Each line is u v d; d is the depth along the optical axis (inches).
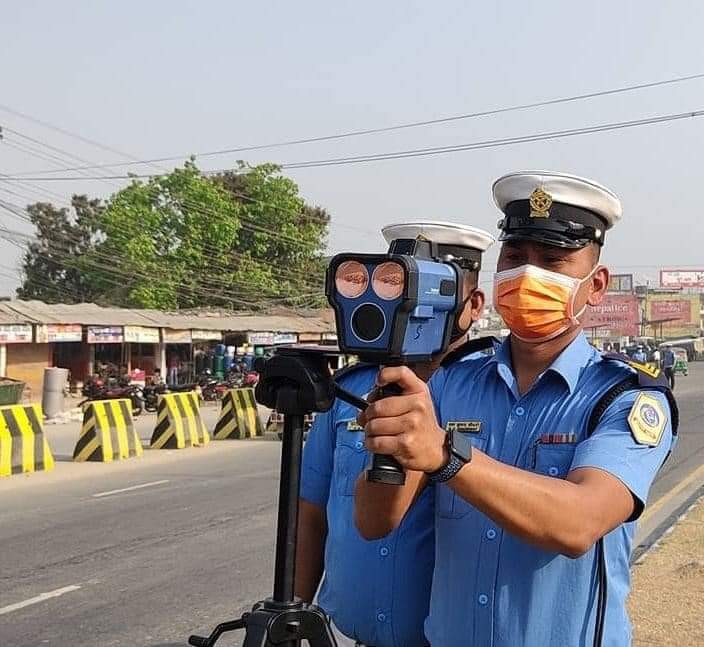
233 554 283.4
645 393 77.1
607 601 78.1
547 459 78.7
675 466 468.4
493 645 78.2
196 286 1616.6
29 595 238.8
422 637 99.3
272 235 1758.1
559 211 81.7
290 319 1465.3
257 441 630.5
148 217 1610.5
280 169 1787.6
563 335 82.7
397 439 58.6
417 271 58.1
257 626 63.2
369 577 100.8
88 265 1659.7
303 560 111.0
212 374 1149.1
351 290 58.5
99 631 209.9
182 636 206.1
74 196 2020.2
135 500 383.9
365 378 108.3
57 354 1071.6
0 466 450.0
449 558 82.0
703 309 3575.3
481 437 83.7
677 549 256.1
